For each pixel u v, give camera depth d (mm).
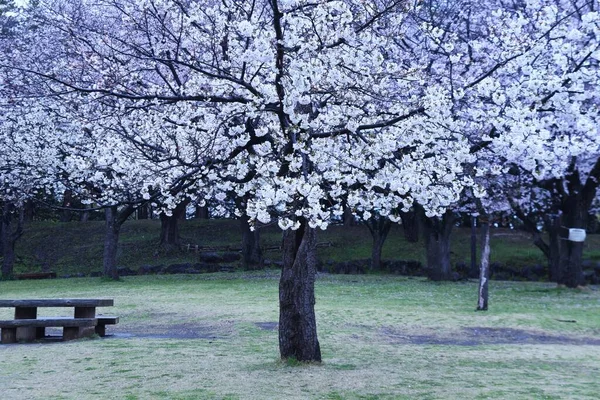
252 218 8930
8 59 26391
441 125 10359
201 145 11602
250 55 9273
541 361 11617
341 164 9938
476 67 18391
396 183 9734
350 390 8719
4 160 28781
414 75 11844
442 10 24859
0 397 8211
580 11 21422
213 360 10844
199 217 53875
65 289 27000
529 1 14234
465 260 37844
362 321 16219
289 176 9773
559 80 11055
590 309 19484
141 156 12227
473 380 9617
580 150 11250
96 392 8492
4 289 28422
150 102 11609
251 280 30359
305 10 10000
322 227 9047
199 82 11766
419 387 9008
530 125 10297
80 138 27172
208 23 11742
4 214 34625
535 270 34531
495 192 25438
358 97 10594
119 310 19047
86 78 15234
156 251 41844
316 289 25625
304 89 9203
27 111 26906
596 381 9766
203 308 18891
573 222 26750
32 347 12406
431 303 20562
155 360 10852
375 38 10156
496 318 17047
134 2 14719
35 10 28000
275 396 8289
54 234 46156
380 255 38188
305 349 10570
